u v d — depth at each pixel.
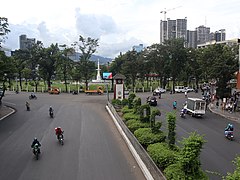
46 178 13.72
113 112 31.69
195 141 10.72
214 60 43.47
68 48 68.50
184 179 10.50
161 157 13.13
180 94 61.56
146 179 13.36
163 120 29.41
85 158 16.69
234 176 7.71
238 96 37.97
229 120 30.81
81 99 50.97
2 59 35.72
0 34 37.62
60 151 18.20
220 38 168.25
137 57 73.75
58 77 77.25
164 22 150.88
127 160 16.25
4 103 44.78
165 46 70.50
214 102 45.84
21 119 30.67
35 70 75.44
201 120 30.59
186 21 150.38
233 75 40.53
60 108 39.09
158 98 51.84
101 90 62.84
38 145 17.31
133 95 30.94
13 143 20.45
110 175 13.98
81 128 25.52
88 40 69.50
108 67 89.31
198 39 172.88
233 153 18.06
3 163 16.03
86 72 68.81
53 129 25.23
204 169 14.97
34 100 49.25
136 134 18.00
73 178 13.66
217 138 22.25
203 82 80.38
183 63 70.50
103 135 22.62
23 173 14.43
